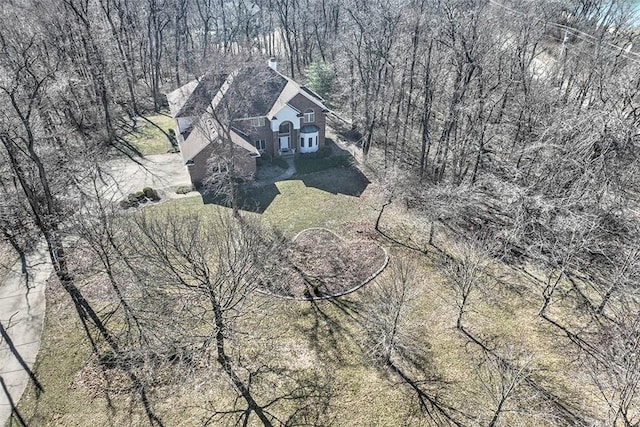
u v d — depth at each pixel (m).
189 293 22.31
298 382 20.91
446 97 36.75
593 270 27.00
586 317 24.03
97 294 25.62
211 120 35.50
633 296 23.91
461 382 20.77
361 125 46.16
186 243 23.23
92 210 28.34
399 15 35.44
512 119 35.62
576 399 19.89
